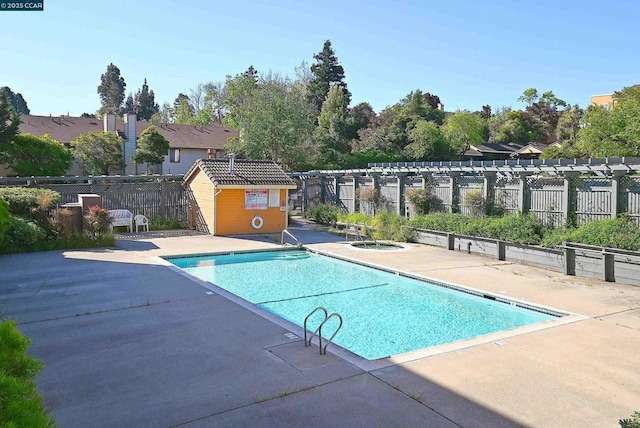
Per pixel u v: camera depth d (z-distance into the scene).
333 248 14.30
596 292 8.86
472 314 8.25
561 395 4.43
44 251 12.73
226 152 36.12
